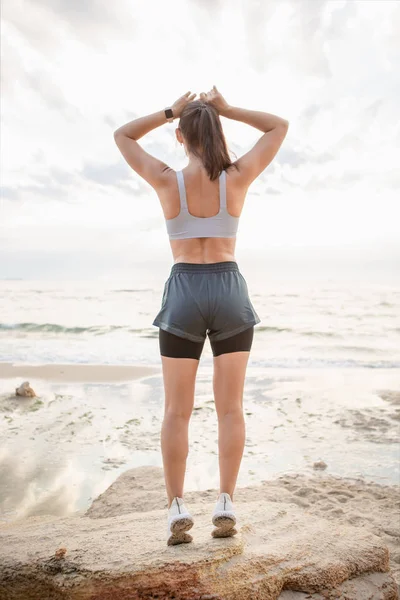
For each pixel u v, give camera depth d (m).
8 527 3.93
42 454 5.71
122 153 2.70
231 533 2.59
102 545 2.59
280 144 2.72
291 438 6.39
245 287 2.60
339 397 8.55
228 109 2.75
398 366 12.54
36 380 9.92
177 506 2.43
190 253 2.55
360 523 4.05
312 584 2.55
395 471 5.31
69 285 46.38
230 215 2.56
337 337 18.38
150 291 39.66
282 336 18.52
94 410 7.53
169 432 2.47
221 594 2.35
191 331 2.47
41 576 2.42
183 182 2.53
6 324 19.92
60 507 4.45
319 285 45.16
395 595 2.69
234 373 2.52
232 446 2.47
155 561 2.39
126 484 4.77
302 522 3.11
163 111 2.73
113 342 16.84
